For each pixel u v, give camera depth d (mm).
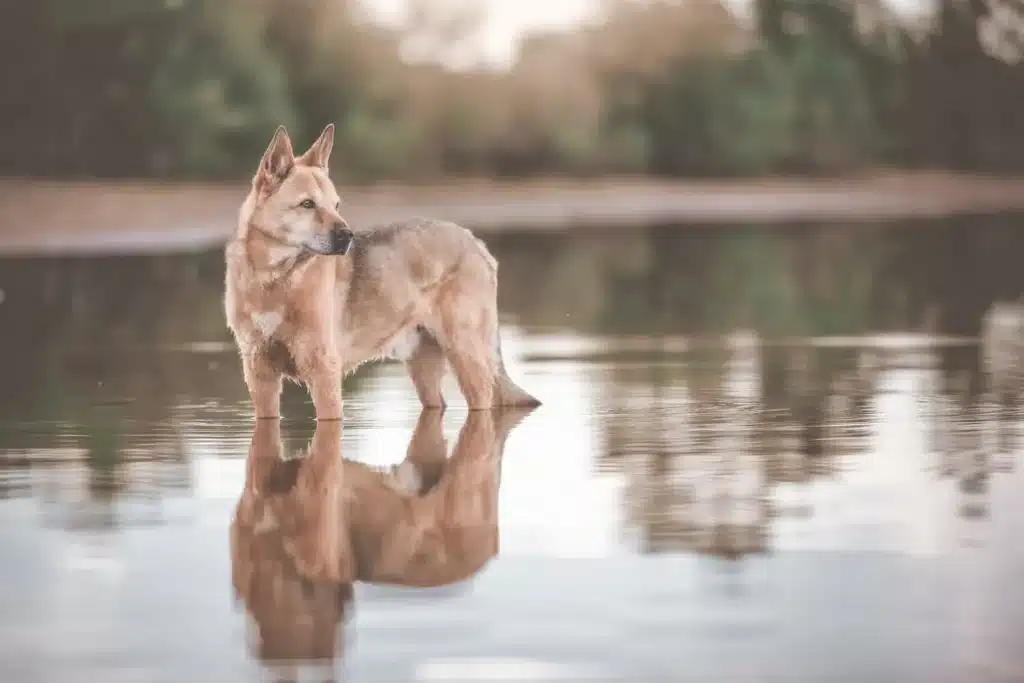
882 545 9391
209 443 13805
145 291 33750
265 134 83250
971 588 8336
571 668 7074
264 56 86312
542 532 9930
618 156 105562
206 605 8172
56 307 29953
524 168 101375
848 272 38531
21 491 11445
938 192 102812
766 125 111125
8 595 8391
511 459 12883
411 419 15414
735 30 114375
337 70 94375
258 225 14523
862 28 117938
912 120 117688
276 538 9805
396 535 9891
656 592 8352
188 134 79125
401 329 15531
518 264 42312
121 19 79062
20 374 19469
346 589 8523
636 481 11742
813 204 88625
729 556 9164
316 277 14617
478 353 15898
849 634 7520
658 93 109812
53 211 60594
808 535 9688
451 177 96188
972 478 11633
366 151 91625
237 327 14961
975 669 6973
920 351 21578
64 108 77562
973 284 34562
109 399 16984
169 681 6953
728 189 102000
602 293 33188
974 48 120375
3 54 76875
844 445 13359
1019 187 108188
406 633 7648
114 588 8547
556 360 20922
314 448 13516
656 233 58594
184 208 66500
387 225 15648
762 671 6988
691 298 31797
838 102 114312
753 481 11648
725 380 18453
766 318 27297
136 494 11320
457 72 100062
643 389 17672
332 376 14844
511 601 8219
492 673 7023
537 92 102062
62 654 7344
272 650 7387
